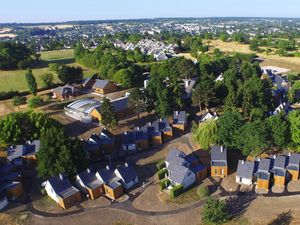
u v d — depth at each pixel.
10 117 96.81
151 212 66.94
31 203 72.50
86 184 73.06
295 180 73.25
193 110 121.75
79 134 106.50
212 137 85.44
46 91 157.88
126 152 93.19
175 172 75.00
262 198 68.44
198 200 69.44
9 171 82.94
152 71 172.50
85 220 65.94
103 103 104.12
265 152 84.44
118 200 71.50
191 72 161.75
